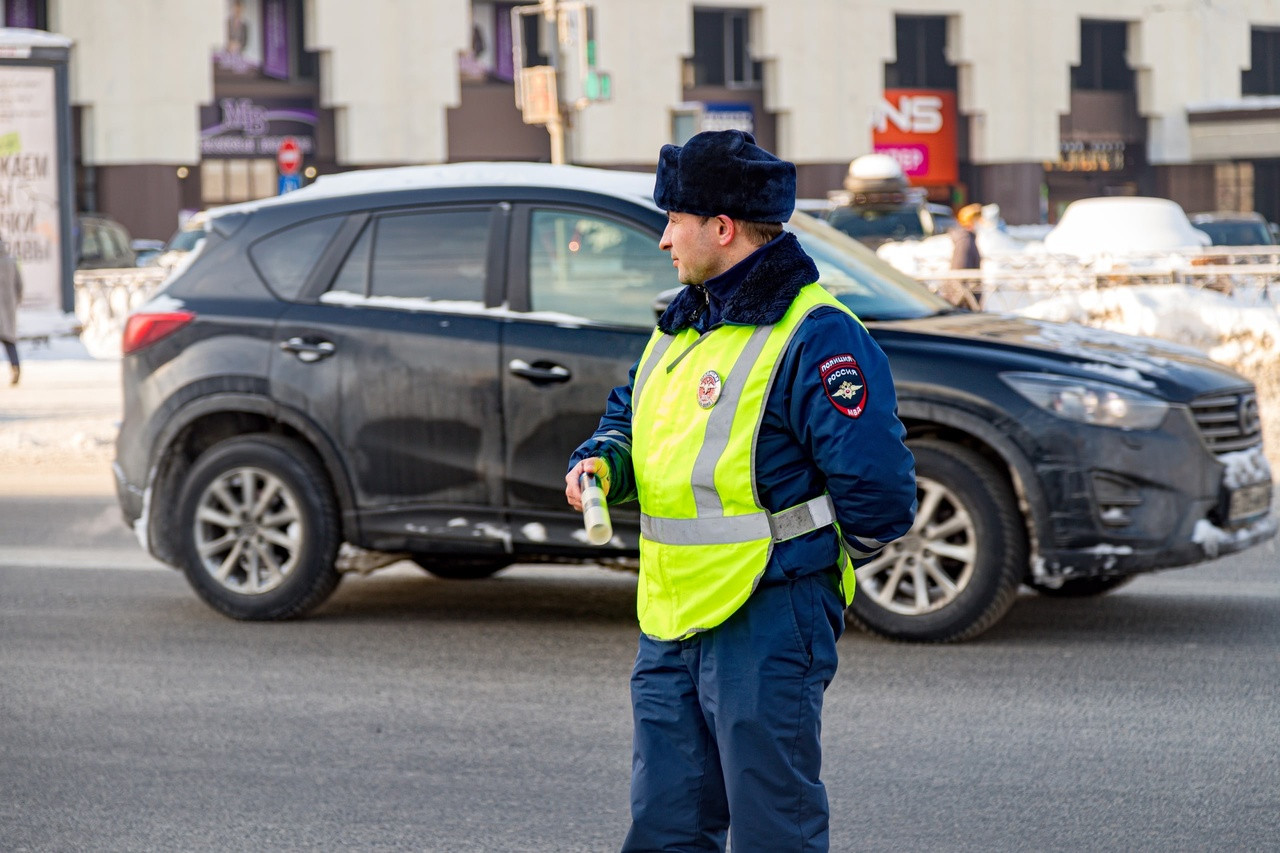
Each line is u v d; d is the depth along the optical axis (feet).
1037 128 507.30
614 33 436.76
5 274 169.99
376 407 68.08
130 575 81.51
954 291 170.71
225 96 408.67
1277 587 75.66
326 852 44.68
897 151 491.72
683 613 31.55
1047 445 62.13
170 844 45.42
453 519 67.51
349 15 412.36
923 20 498.28
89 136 391.24
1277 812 46.80
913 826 46.03
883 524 30.81
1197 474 62.69
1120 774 50.14
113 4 388.57
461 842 45.34
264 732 55.42
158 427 71.00
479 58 433.07
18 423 138.41
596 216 67.05
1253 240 294.46
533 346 66.28
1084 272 176.55
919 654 63.77
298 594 69.72
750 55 468.34
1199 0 539.29
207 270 72.02
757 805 31.14
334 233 70.49
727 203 31.19
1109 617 70.08
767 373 31.01
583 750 53.21
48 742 54.60
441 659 64.75
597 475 32.55
